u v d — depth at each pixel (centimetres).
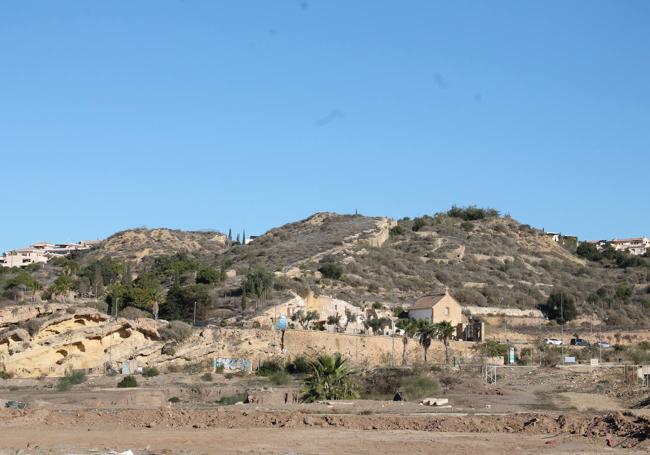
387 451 4422
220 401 7788
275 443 4675
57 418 5616
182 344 11094
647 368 10094
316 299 13975
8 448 4584
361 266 17712
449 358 12044
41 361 10125
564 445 4556
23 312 10606
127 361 10544
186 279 16325
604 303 17662
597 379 9988
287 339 11688
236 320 12556
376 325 13512
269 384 9494
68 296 13662
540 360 12300
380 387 8844
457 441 4700
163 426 5378
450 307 13962
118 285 13875
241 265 17912
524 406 7212
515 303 17088
